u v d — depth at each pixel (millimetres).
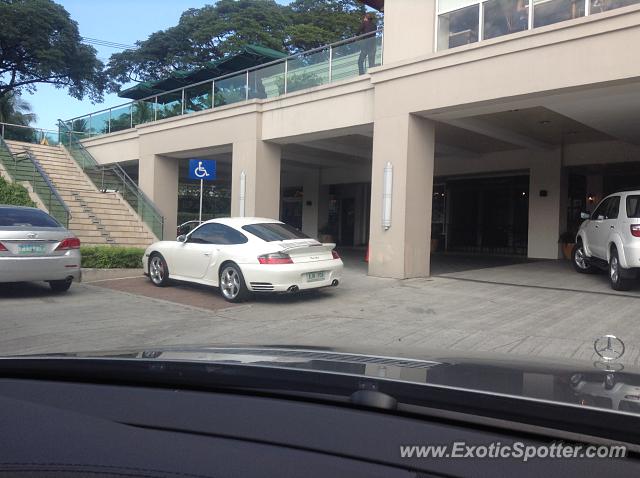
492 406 1667
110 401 1924
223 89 17406
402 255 12383
